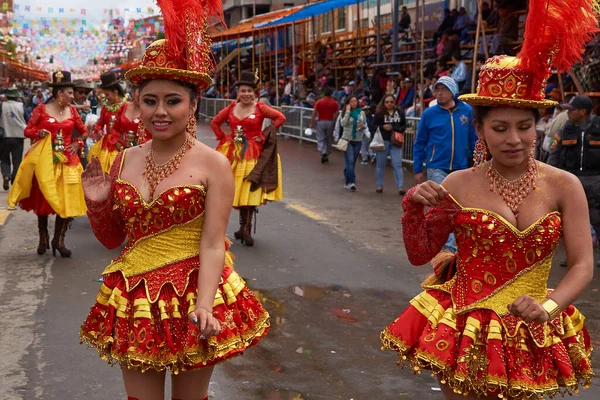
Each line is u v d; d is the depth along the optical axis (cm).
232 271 316
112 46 3288
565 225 281
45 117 760
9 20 2828
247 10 3762
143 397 301
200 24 304
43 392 431
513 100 269
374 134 1245
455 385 275
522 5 1451
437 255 306
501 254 280
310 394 432
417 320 294
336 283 683
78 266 732
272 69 3133
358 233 913
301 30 3131
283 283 681
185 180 299
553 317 267
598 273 737
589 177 759
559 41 269
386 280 696
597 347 522
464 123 790
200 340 293
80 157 876
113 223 319
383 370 473
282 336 534
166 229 300
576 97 753
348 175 1283
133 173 307
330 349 509
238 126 830
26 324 552
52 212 769
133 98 848
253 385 444
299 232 916
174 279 297
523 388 269
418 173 818
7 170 1259
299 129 2145
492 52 1454
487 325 278
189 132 307
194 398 309
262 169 820
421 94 1554
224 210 302
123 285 303
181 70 294
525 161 284
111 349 301
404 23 2039
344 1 2094
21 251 800
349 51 2544
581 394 443
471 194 287
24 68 4366
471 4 1880
